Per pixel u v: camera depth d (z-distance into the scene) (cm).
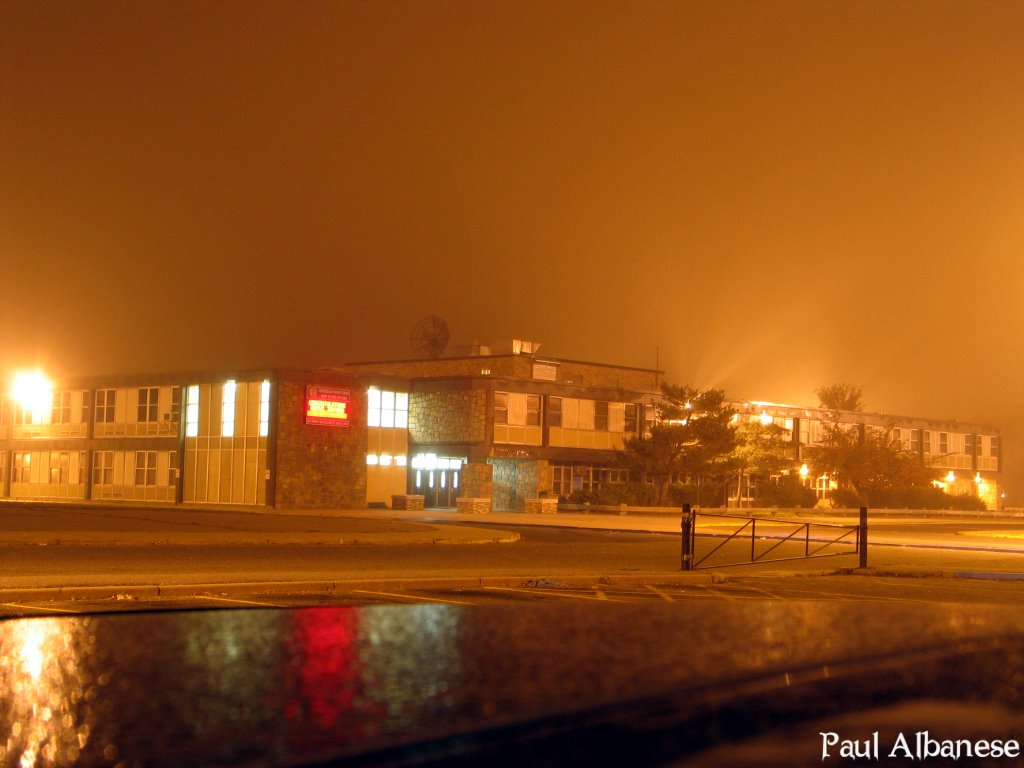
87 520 3706
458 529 3803
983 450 9412
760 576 2239
